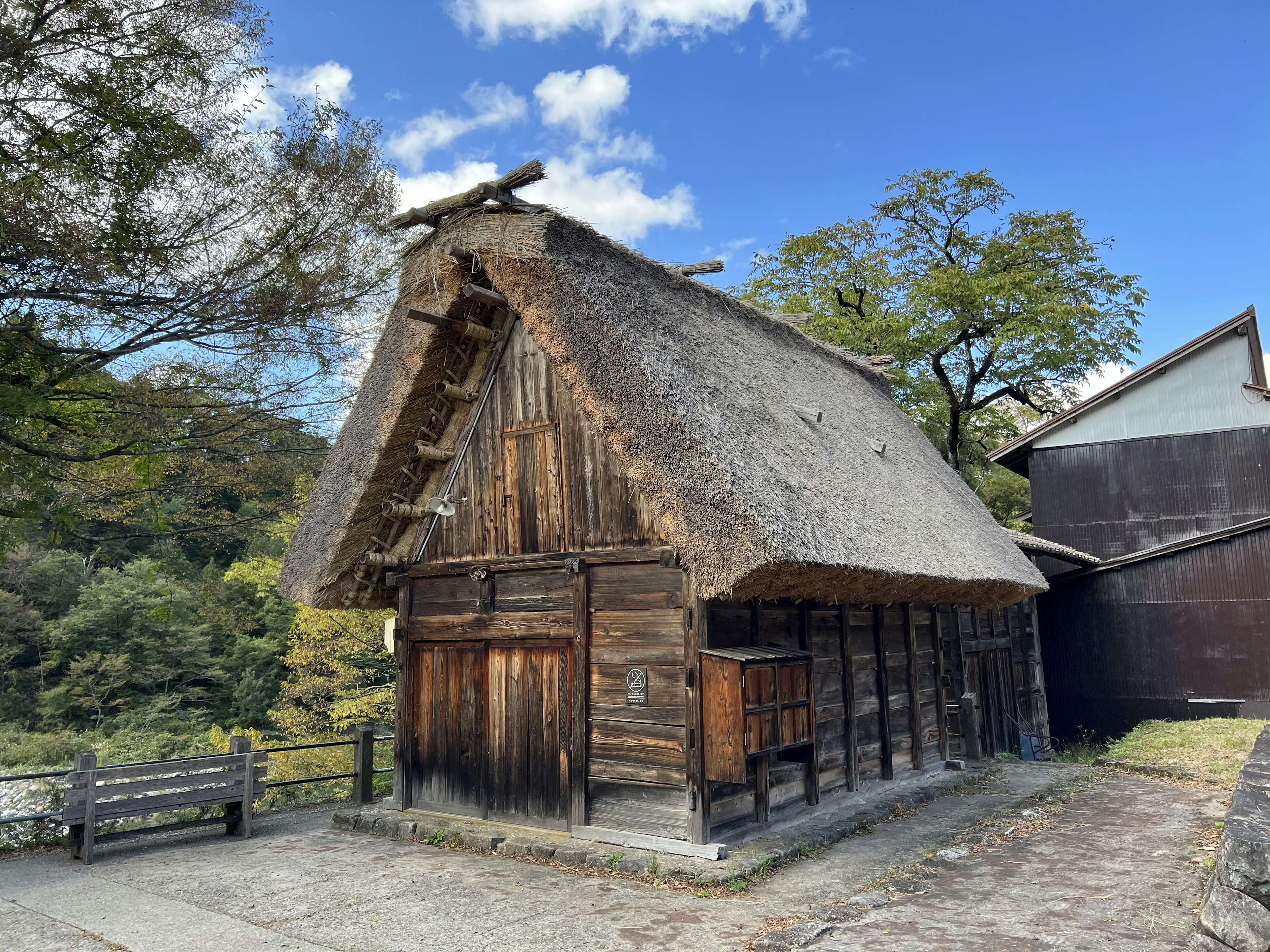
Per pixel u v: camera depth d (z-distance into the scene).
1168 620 13.98
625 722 6.43
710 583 5.60
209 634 29.28
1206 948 3.92
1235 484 15.23
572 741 6.70
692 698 6.04
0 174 7.00
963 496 11.82
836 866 5.98
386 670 19.88
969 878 5.56
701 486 5.73
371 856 6.54
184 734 25.89
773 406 7.81
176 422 8.88
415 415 7.66
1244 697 13.25
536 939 4.60
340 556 7.86
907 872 5.78
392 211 9.11
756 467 6.17
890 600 7.82
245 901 5.37
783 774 6.90
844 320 21.05
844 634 8.02
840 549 6.10
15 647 27.47
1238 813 4.39
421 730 7.89
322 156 8.58
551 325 6.51
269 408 9.38
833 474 7.51
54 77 7.14
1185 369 15.93
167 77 7.82
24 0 7.11
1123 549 15.89
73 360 7.79
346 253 8.82
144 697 27.38
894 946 4.25
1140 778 9.52
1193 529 15.44
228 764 7.28
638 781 6.30
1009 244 20.67
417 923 4.89
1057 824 7.21
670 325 7.25
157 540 10.49
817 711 7.49
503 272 6.75
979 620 12.19
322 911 5.15
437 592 7.93
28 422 7.84
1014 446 17.19
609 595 6.67
